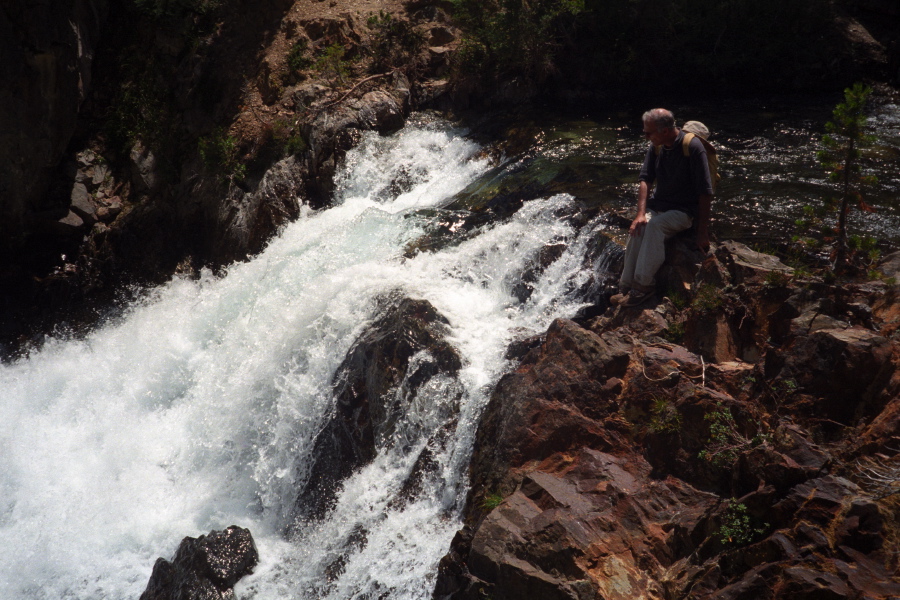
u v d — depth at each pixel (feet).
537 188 30.42
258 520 23.49
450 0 43.98
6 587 23.20
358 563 19.94
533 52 39.96
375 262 28.45
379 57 42.22
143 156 42.22
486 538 16.58
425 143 37.86
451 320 24.08
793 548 13.97
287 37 43.78
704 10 42.39
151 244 40.65
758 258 20.95
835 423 16.12
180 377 29.96
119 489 26.05
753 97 40.45
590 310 23.72
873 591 12.77
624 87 41.50
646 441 17.93
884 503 13.89
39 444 29.25
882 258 20.98
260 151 39.22
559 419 18.84
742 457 15.60
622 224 25.57
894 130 34.73
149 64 43.78
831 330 17.17
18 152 39.58
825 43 42.09
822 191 27.89
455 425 21.25
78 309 39.75
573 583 15.39
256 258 34.63
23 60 38.75
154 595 20.81
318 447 23.84
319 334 25.91
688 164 21.45
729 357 19.22
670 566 15.67
